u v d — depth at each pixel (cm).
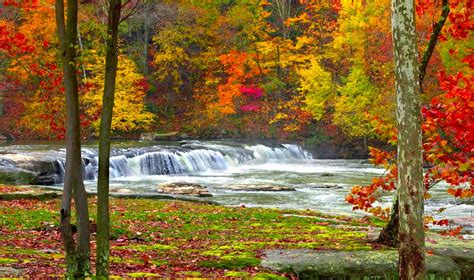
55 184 2773
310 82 4244
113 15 702
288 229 1466
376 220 1753
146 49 4956
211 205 1973
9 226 1321
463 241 1191
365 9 3809
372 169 3625
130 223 1466
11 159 2684
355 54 4028
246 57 4541
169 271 923
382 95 3741
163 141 4269
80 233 721
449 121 991
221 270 950
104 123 708
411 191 686
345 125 4359
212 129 4781
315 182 2947
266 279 878
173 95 5178
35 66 1260
